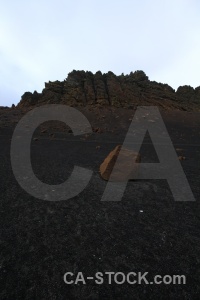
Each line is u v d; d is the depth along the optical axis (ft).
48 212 23.58
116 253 17.06
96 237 19.13
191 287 13.82
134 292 13.38
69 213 23.44
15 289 13.37
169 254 17.07
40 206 24.97
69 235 19.34
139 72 160.56
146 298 12.98
